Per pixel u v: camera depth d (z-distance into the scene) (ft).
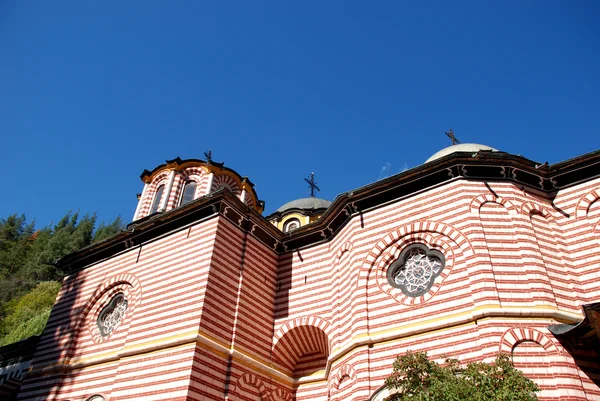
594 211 55.77
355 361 51.88
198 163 90.79
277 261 71.05
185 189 88.48
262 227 69.10
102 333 66.23
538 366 42.88
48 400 63.05
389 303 53.83
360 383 49.60
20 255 225.76
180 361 52.29
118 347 61.31
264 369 58.85
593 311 40.96
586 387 42.50
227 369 54.75
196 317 54.75
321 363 62.03
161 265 64.80
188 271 60.59
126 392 54.65
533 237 53.11
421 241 55.93
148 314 60.39
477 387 34.91
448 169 57.47
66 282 77.61
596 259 52.54
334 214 66.18
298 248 70.59
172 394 50.31
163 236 68.23
